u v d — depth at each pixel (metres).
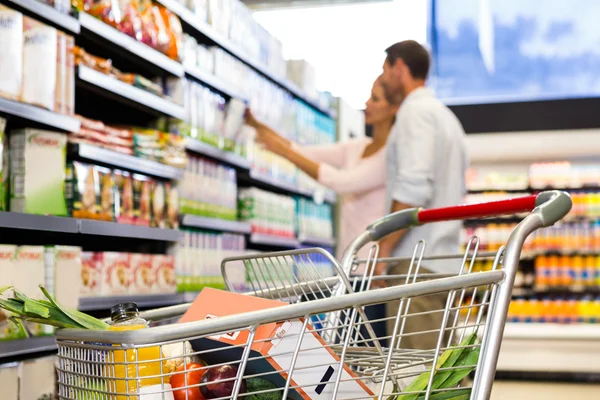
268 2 7.19
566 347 6.79
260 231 5.20
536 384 6.65
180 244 4.11
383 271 3.34
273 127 5.35
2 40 2.62
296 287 1.89
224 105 4.67
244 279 4.83
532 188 7.25
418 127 3.64
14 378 2.61
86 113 3.91
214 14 4.52
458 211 1.86
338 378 1.40
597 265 7.17
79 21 3.08
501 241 7.18
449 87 7.60
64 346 1.42
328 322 1.77
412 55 3.98
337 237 7.09
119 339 1.25
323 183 4.86
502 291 1.43
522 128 6.75
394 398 1.52
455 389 1.46
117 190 3.42
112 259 3.40
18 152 2.80
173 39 3.88
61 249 2.90
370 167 4.62
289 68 6.22
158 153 3.75
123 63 3.93
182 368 1.42
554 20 7.48
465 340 1.49
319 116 6.42
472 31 7.58
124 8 3.49
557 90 7.45
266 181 5.37
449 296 1.43
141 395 1.33
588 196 7.15
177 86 3.99
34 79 2.77
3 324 2.54
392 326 2.71
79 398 1.40
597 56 7.41
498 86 7.54
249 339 1.31
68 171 3.10
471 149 6.84
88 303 3.19
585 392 6.21
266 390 1.35
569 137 6.68
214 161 4.78
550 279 7.18
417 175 3.56
